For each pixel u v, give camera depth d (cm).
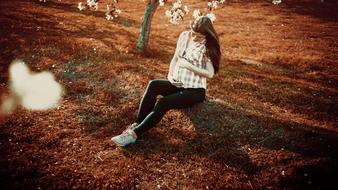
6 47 841
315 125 552
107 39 995
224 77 754
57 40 929
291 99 655
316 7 2250
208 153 467
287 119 565
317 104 640
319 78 816
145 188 394
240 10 1995
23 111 544
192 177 418
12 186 375
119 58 813
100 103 582
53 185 383
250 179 417
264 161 454
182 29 1298
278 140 503
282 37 1291
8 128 493
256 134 517
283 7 2195
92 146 465
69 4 1725
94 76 697
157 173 421
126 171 418
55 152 447
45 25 1131
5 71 696
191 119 544
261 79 765
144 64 783
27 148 449
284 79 781
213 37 451
